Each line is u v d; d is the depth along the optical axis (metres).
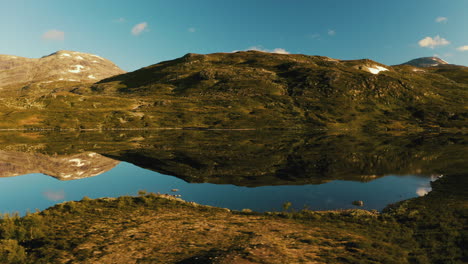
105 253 18.00
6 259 17.58
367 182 44.34
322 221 26.67
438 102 183.88
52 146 82.12
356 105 178.75
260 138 105.56
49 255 18.12
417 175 47.62
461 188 36.97
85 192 39.88
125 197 33.44
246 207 32.91
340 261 16.14
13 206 33.78
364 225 25.52
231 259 14.28
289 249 17.39
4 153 69.00
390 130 143.12
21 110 145.62
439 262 17.50
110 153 71.06
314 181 45.19
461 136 111.94
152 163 59.38
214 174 49.94
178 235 21.48
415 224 25.28
